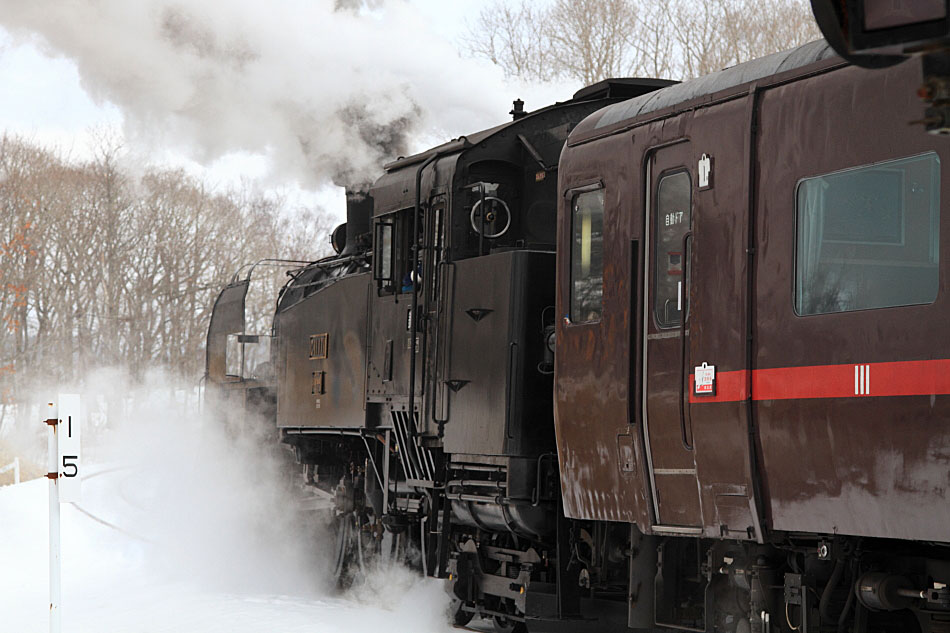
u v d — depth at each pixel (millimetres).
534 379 10617
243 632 12391
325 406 15336
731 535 7742
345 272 15836
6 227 58375
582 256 9547
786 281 7371
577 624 11820
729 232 7867
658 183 8688
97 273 59281
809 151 7281
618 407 8891
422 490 12555
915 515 6375
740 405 7625
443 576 11883
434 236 12172
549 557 10797
